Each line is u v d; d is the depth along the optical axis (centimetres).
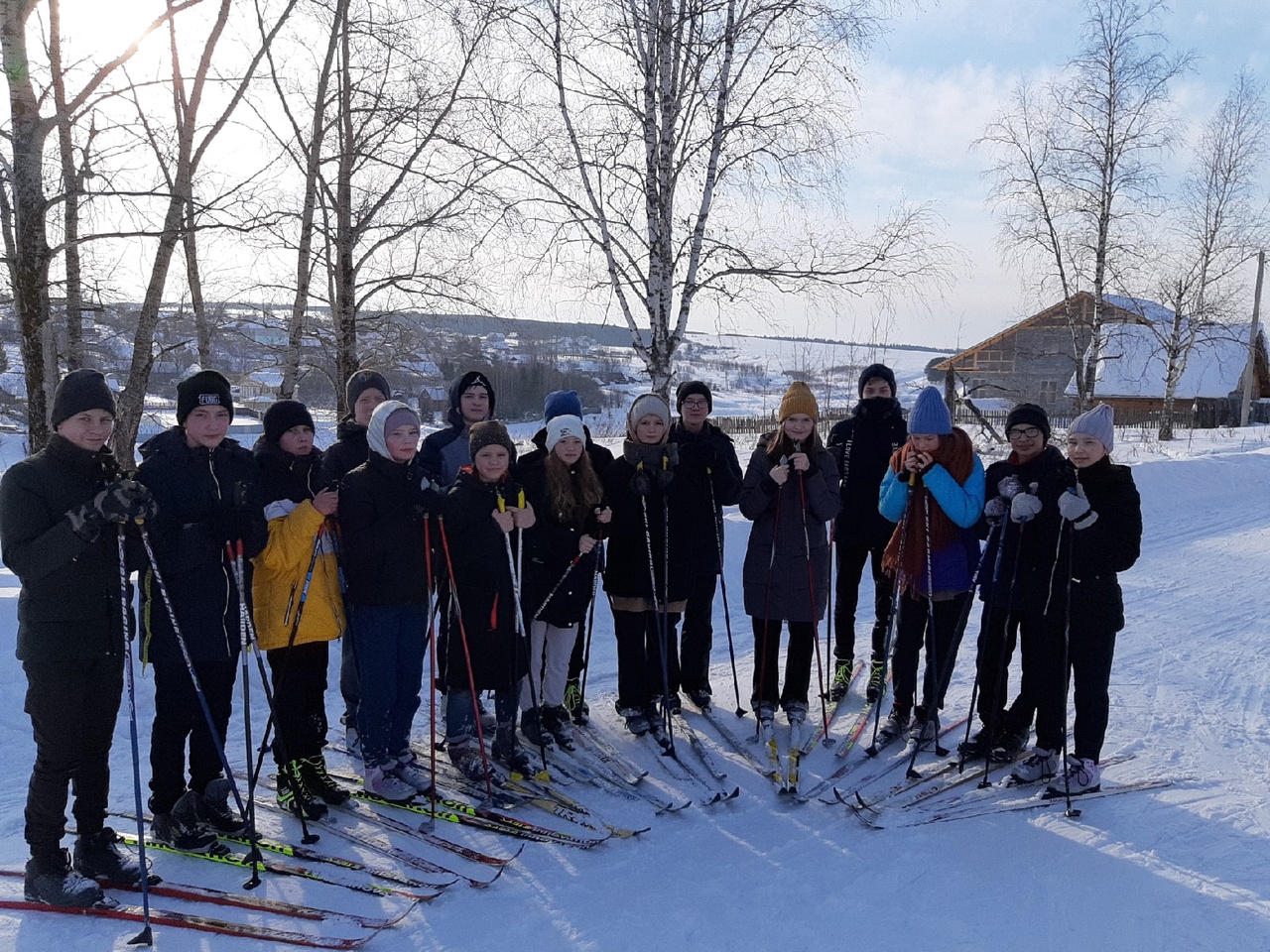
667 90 788
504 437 391
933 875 325
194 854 331
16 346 775
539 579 423
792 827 366
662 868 333
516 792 385
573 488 420
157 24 577
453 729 410
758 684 480
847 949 280
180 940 282
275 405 405
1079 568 374
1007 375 3075
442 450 457
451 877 323
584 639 481
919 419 418
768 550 461
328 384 901
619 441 1628
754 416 2039
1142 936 283
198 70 714
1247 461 1410
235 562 329
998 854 339
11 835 345
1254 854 333
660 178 791
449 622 403
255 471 353
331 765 418
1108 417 373
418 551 370
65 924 289
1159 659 582
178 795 334
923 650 495
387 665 372
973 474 422
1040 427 398
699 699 491
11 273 604
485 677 393
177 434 330
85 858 311
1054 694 395
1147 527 1093
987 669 429
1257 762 422
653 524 443
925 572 429
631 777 406
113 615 299
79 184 676
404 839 350
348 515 359
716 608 711
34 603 286
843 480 511
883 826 364
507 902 309
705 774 416
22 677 468
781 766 421
